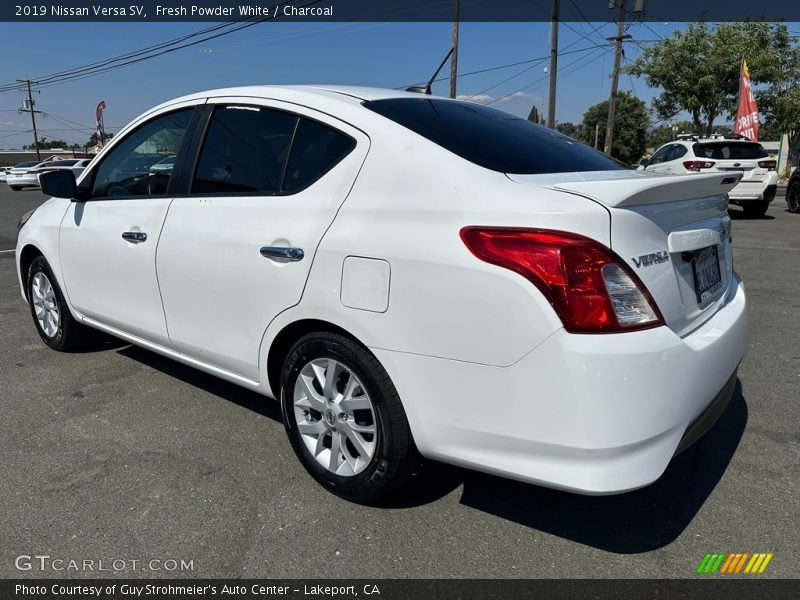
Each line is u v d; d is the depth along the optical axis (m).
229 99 3.08
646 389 1.98
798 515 2.55
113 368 4.19
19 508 2.60
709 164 11.93
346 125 2.58
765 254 8.38
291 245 2.56
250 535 2.44
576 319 1.95
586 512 2.60
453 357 2.15
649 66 20.72
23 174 27.89
